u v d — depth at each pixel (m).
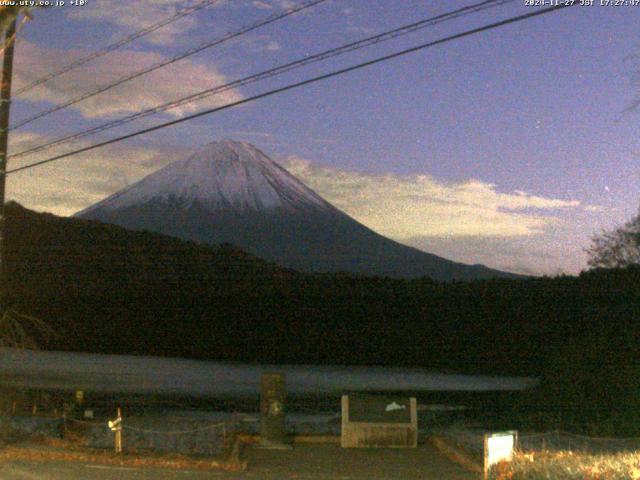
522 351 53.19
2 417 20.20
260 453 19.39
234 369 52.75
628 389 26.36
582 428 24.50
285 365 56.97
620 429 23.83
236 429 23.84
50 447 19.28
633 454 16.59
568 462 14.23
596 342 28.50
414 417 20.72
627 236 50.12
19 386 34.16
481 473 16.64
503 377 50.41
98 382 41.88
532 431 24.94
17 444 19.33
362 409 20.72
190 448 21.08
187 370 50.69
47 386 38.56
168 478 15.37
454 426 26.73
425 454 19.53
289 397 38.28
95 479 14.91
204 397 36.59
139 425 25.97
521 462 14.41
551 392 28.67
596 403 27.19
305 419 30.00
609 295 50.00
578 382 27.88
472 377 50.38
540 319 53.97
